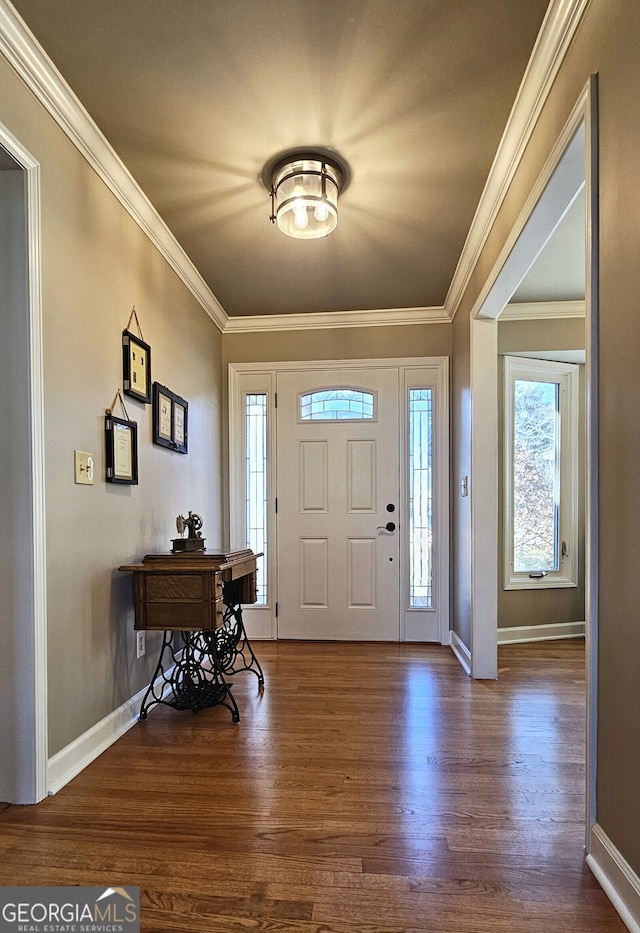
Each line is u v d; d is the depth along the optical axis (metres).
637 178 1.26
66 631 1.99
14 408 1.80
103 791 1.89
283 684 3.05
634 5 1.26
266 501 4.24
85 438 2.15
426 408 4.14
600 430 1.46
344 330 4.20
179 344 3.28
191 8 1.60
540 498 4.34
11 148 1.70
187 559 2.51
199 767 2.07
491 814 1.75
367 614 4.11
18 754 1.80
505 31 1.69
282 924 1.29
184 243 3.06
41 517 1.82
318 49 1.75
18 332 1.79
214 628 2.42
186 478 3.39
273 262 3.31
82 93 1.94
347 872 1.47
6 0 1.57
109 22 1.65
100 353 2.29
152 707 2.71
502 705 2.71
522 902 1.37
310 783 1.94
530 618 4.24
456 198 2.62
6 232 1.79
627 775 1.31
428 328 4.11
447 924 1.30
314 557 4.16
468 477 3.41
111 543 2.37
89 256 2.20
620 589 1.35
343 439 4.17
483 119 2.08
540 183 1.89
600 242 1.46
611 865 1.37
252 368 4.25
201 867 1.49
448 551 4.02
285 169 2.33
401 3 1.59
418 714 2.59
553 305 4.07
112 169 2.32
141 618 2.45
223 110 2.03
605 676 1.43
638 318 1.27
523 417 4.33
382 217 2.79
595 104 1.46
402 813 1.76
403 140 2.20
